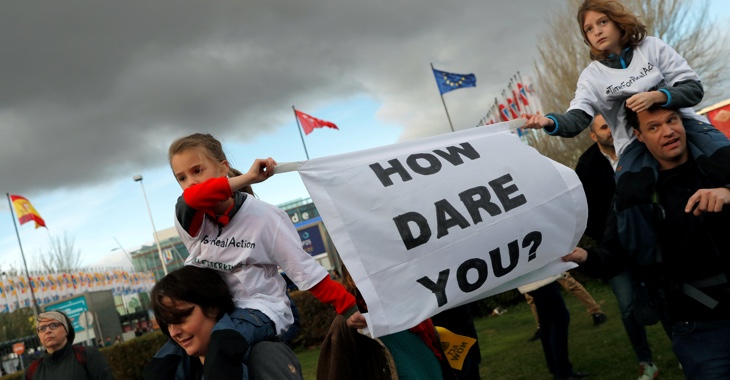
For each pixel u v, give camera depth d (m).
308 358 12.98
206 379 2.22
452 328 4.12
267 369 2.35
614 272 3.07
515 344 8.52
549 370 6.25
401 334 2.83
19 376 17.39
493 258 2.53
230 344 2.28
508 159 2.71
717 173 2.85
